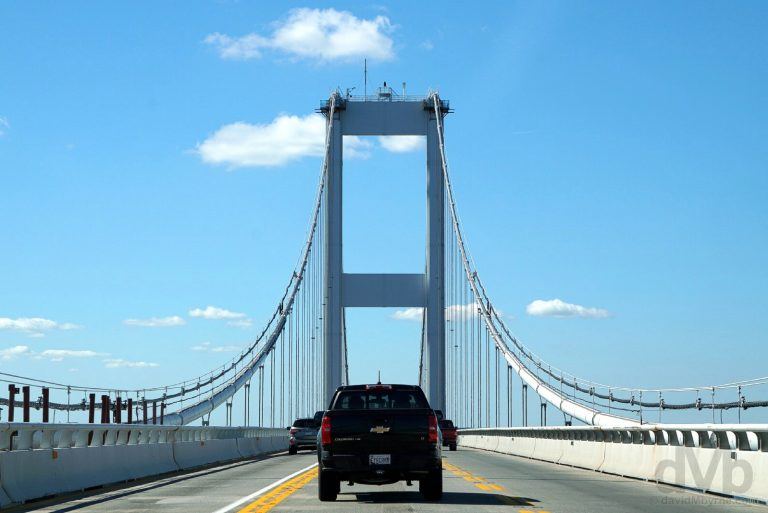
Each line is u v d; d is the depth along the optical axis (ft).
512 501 60.03
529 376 204.13
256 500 60.90
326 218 312.29
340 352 306.14
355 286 310.86
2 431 57.67
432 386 304.50
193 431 109.50
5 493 56.03
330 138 311.06
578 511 53.47
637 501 59.88
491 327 247.29
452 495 64.95
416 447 60.23
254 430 158.10
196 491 68.64
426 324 310.24
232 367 213.66
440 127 314.96
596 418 141.08
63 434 69.92
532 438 140.87
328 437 60.23
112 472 76.59
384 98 320.29
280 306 258.16
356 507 56.03
